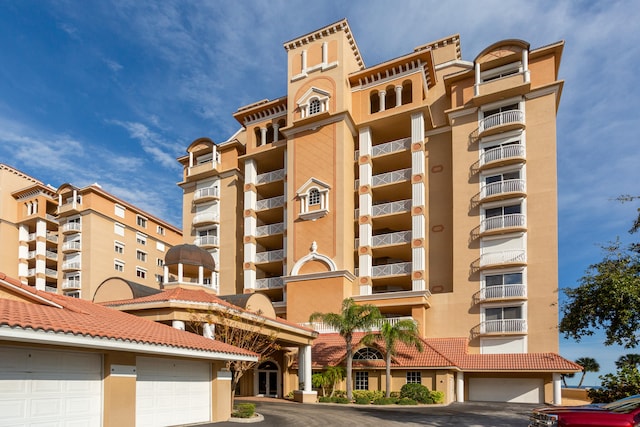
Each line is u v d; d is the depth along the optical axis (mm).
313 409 21453
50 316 10516
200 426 14703
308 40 38156
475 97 31938
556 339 27234
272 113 40469
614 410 10156
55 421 10336
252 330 20078
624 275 13125
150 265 58938
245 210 39750
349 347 25766
